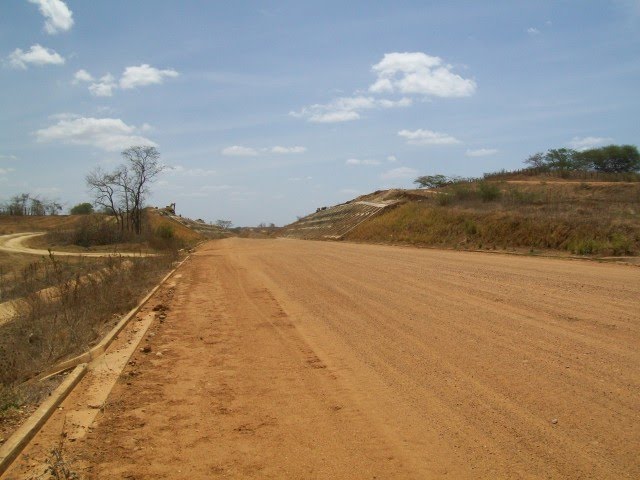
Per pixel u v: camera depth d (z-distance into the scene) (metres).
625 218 26.69
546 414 5.82
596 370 7.09
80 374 7.79
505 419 5.75
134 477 4.83
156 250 45.91
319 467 4.92
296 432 5.75
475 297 12.57
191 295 16.16
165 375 7.96
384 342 9.17
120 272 20.81
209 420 6.17
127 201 59.78
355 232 57.00
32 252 47.09
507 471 4.66
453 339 9.01
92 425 6.07
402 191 69.62
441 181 88.69
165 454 5.30
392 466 4.88
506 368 7.38
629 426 5.42
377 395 6.72
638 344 8.14
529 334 9.01
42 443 5.59
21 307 14.54
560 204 35.69
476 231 33.38
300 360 8.49
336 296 14.23
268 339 9.98
